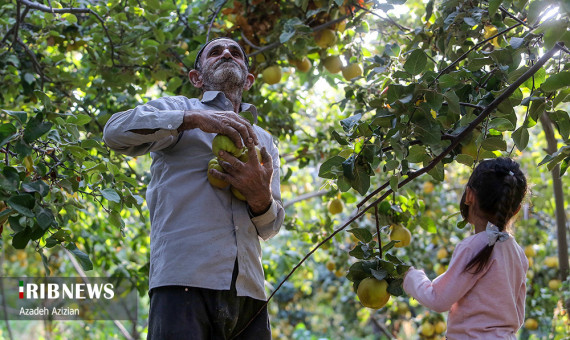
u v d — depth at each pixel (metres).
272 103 5.45
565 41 2.40
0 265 8.62
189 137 2.85
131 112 2.73
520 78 2.72
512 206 2.76
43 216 2.71
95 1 4.99
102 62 4.83
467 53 2.97
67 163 3.28
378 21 4.46
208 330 2.73
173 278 2.66
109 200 3.14
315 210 8.16
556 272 6.46
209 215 2.75
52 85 5.15
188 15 5.13
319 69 4.96
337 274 6.78
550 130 4.61
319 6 4.39
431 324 6.21
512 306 2.66
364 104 4.57
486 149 2.96
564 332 5.47
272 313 10.36
